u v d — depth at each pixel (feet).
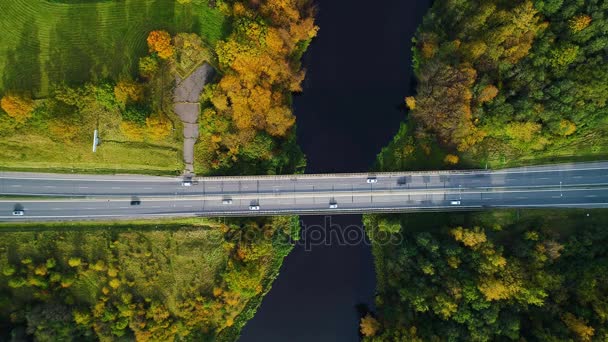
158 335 429.38
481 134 425.28
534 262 409.69
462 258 417.90
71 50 425.28
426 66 429.38
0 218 426.51
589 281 399.44
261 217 448.65
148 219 440.86
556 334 396.37
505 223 442.50
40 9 422.41
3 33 420.36
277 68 414.82
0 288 414.82
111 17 430.20
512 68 409.90
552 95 405.18
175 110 437.17
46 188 432.25
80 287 427.74
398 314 421.59
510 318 403.13
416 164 451.12
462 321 402.52
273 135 435.94
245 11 409.28
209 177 441.27
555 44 404.57
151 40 410.72
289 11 413.59
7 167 426.92
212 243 445.37
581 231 424.87
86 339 420.77
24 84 419.33
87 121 424.05
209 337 441.27
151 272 436.76
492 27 405.39
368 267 460.55
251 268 426.92
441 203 446.19
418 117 436.35
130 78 426.10
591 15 387.34
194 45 432.66
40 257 424.87
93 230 435.12
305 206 449.06
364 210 447.83
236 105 411.54
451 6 422.00
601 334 386.32
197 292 440.04
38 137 418.31
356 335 456.86
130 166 438.40
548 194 442.91
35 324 401.70
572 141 435.53
